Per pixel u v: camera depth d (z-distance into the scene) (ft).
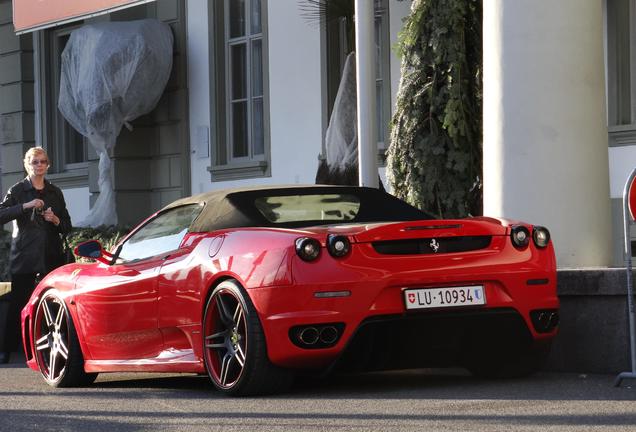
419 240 26.58
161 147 70.64
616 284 29.91
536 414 22.91
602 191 33.55
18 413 26.58
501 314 26.86
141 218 70.85
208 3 67.92
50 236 41.01
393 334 26.22
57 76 78.43
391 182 41.63
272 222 28.58
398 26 57.72
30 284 41.11
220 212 29.09
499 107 33.81
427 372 31.71
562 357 30.89
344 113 54.90
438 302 26.35
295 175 63.46
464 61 40.34
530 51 33.37
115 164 70.08
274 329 26.18
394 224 26.50
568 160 33.14
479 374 29.81
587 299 30.48
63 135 78.13
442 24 40.16
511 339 27.45
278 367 26.68
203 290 27.91
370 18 38.32
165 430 22.79
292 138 63.62
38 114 79.15
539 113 33.24
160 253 30.19
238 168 66.18
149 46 67.21
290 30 63.67
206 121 68.28
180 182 69.56
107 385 32.94
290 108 63.67
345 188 30.25
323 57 61.82
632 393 25.98
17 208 40.16
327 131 55.62
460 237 26.91
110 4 56.03
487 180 34.27
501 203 33.73
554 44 33.19
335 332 25.96
